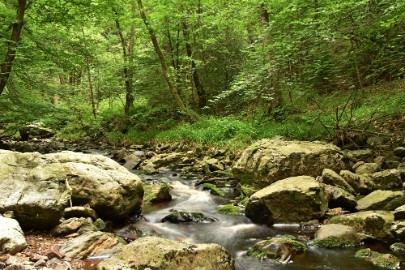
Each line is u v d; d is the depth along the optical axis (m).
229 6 12.65
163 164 13.00
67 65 14.55
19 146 17.83
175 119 20.34
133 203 6.95
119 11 17.44
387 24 7.36
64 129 23.91
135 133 19.72
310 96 13.37
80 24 15.90
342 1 8.28
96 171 6.74
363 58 12.13
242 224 6.86
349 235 5.50
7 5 13.95
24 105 13.38
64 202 5.59
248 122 14.57
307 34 9.16
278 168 8.34
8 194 5.44
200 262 4.19
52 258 4.56
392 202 6.49
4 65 12.11
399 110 10.34
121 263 3.96
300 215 6.72
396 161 8.48
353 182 7.79
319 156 8.45
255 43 12.23
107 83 21.53
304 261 4.98
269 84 12.91
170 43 20.92
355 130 9.86
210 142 14.13
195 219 7.02
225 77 20.42
